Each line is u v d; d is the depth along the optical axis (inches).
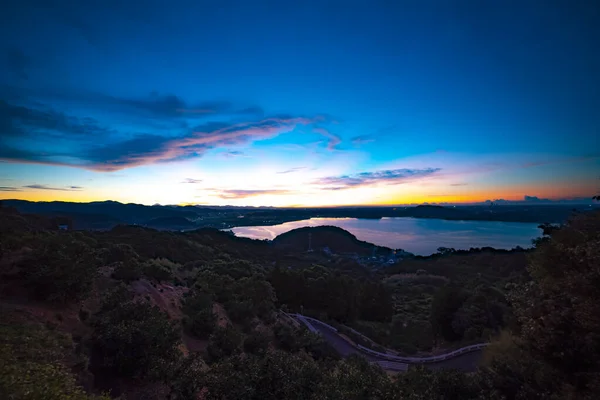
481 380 502.9
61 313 531.2
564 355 418.3
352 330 1486.2
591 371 391.5
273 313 1217.4
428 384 494.3
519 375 480.7
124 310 536.1
